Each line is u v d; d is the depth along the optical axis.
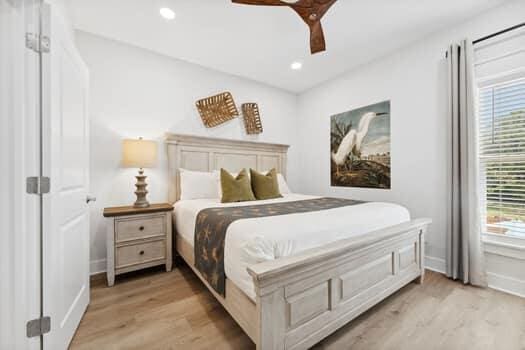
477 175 2.02
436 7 1.96
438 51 2.33
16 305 1.03
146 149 2.31
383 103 2.82
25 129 1.05
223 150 3.21
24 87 1.05
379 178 2.88
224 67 3.12
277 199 2.65
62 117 1.25
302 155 4.07
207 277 1.59
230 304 1.34
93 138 2.33
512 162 1.94
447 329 1.45
